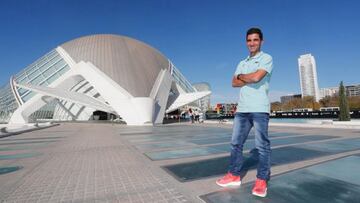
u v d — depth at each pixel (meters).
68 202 3.06
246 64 3.39
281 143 7.64
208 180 3.80
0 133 14.43
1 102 35.22
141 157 6.01
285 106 101.69
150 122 29.19
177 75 45.03
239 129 3.46
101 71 33.47
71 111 42.00
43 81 34.38
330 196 2.87
